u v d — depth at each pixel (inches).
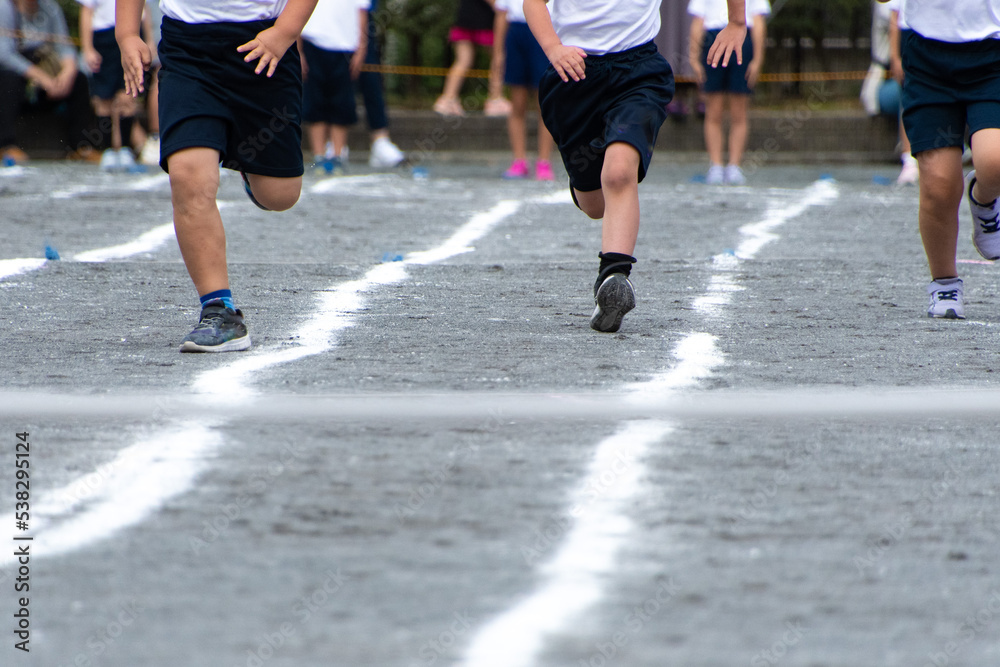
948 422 401.4
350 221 1072.2
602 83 581.9
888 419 402.6
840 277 773.9
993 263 857.5
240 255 868.6
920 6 601.3
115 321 596.4
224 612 248.1
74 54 1724.9
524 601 253.4
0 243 903.1
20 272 746.8
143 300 661.9
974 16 585.0
